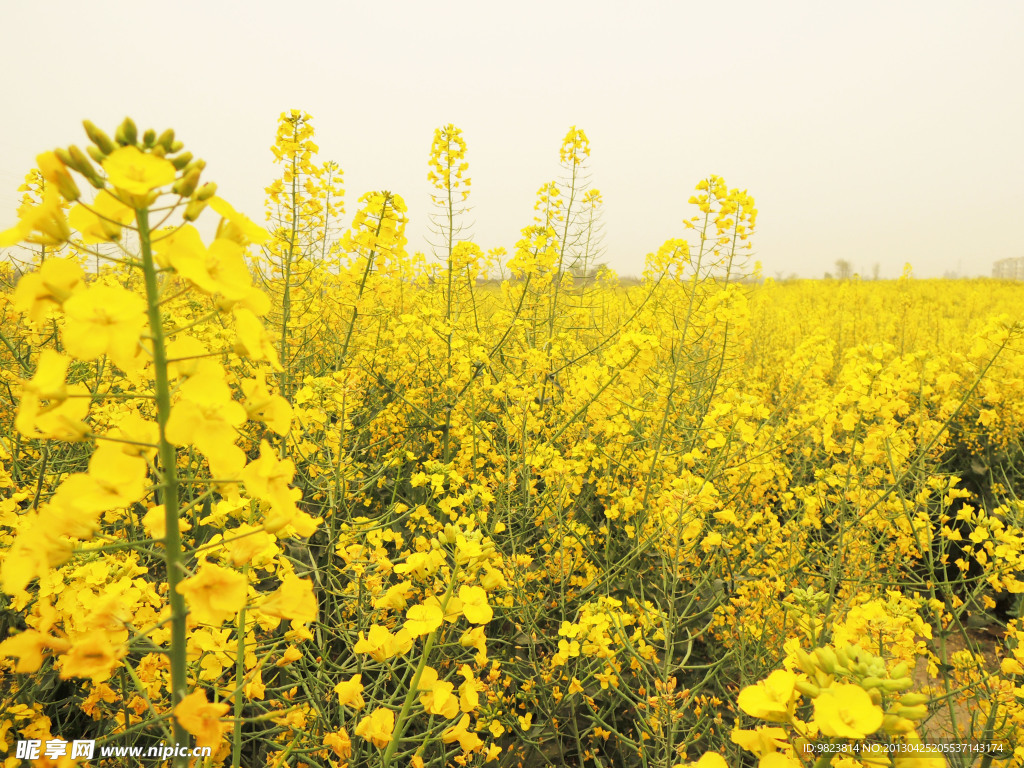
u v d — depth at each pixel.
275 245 4.68
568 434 5.37
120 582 1.89
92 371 3.89
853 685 1.11
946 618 3.82
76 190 0.96
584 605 3.47
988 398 4.14
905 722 1.10
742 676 3.35
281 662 1.79
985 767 2.77
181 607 1.13
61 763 1.16
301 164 4.79
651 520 4.08
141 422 1.12
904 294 13.97
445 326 5.52
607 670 3.06
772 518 4.57
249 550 1.20
